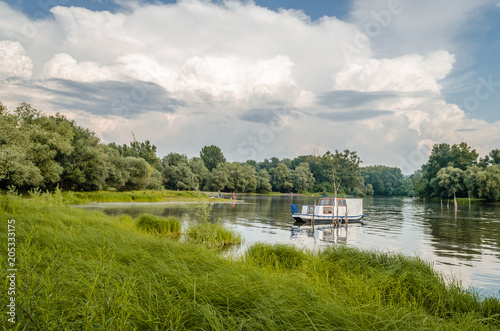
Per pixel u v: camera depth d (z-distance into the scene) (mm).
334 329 3867
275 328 3811
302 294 4941
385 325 4047
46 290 3709
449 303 6797
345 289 6703
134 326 3510
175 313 3898
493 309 6477
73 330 3279
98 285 4348
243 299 4609
